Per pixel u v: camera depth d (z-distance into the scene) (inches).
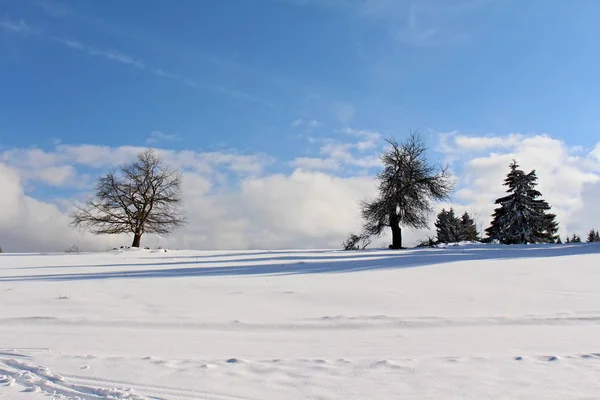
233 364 258.5
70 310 409.1
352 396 213.5
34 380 230.8
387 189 1732.3
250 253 1393.9
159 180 1851.6
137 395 212.7
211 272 759.7
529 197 2241.6
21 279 684.1
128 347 297.3
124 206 1819.6
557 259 821.9
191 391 218.7
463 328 347.9
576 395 214.4
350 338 321.7
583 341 311.6
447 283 564.1
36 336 324.8
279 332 338.0
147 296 484.7
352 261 924.6
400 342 311.0
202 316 383.9
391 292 497.0
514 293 485.1
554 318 373.1
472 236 2928.2
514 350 290.5
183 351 288.5
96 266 971.9
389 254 1141.7
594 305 420.2
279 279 631.2
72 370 246.7
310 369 250.4
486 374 242.8
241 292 507.8
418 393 217.0
